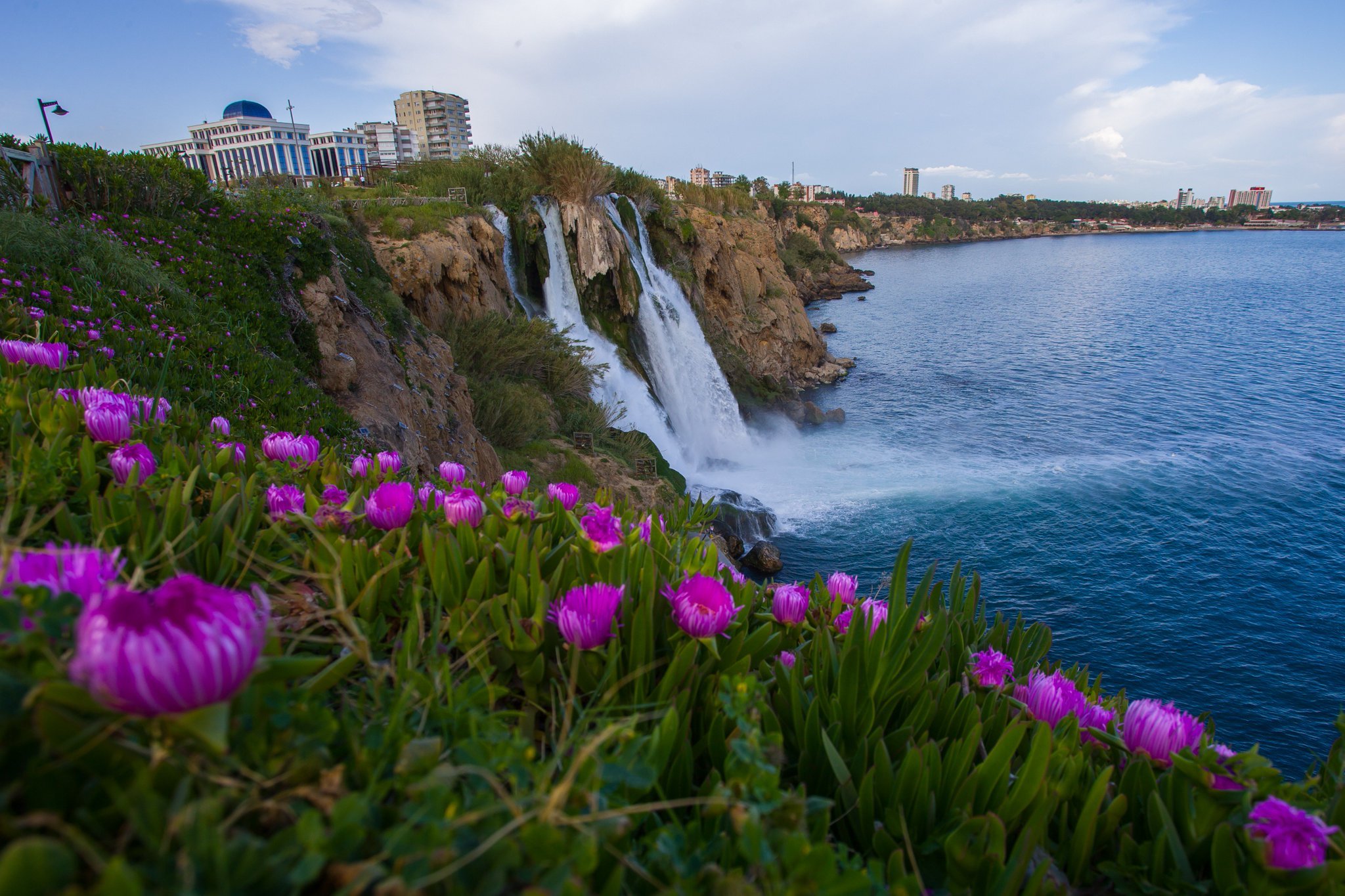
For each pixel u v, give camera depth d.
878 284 101.38
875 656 1.76
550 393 20.30
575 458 17.67
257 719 1.09
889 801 1.53
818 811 1.36
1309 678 15.42
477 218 21.67
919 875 1.41
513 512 2.17
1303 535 20.81
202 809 0.85
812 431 32.16
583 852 0.95
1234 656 16.16
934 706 1.76
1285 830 1.32
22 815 0.86
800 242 100.88
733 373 34.50
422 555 2.03
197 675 0.81
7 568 1.16
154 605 0.86
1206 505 22.77
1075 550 20.23
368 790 1.02
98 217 8.58
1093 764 1.78
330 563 1.79
